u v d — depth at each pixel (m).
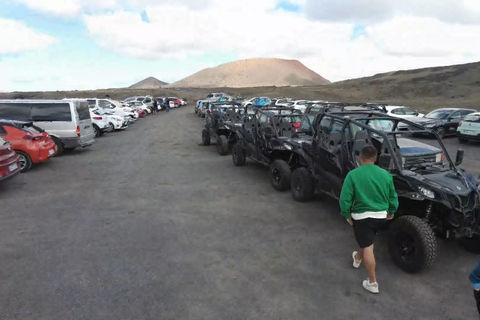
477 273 2.50
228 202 7.03
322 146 6.16
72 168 10.34
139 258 4.56
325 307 3.56
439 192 4.19
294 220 6.01
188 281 4.01
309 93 101.25
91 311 3.43
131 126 24.89
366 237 3.69
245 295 3.75
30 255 4.61
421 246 4.04
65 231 5.45
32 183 8.50
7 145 7.94
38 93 95.38
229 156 12.46
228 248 4.90
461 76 129.00
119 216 6.16
